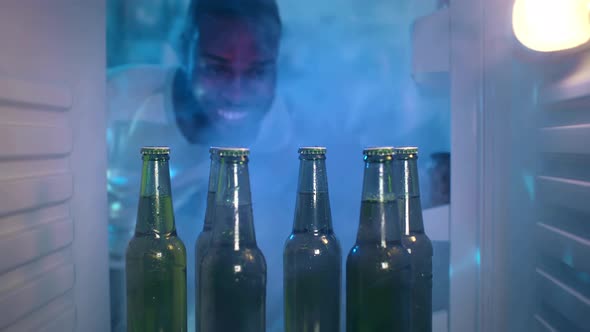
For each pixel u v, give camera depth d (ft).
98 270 3.60
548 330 3.10
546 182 3.11
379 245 2.73
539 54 3.07
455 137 3.66
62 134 3.11
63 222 3.13
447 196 3.71
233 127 3.77
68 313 3.20
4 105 2.54
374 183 2.77
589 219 2.64
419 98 3.72
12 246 2.56
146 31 3.76
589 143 2.56
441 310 3.73
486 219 3.60
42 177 2.88
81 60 3.39
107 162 3.75
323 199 3.04
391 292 2.71
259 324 2.81
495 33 3.53
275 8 3.74
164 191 3.03
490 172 3.57
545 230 3.13
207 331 2.77
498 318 3.57
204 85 3.76
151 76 3.76
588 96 2.57
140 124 3.77
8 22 2.59
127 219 3.78
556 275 3.03
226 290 2.73
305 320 2.99
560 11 2.86
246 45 3.74
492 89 3.55
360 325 2.75
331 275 3.02
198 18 3.74
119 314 3.79
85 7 3.44
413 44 3.71
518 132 3.44
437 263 3.73
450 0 3.64
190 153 3.79
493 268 3.58
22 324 2.70
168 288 3.02
